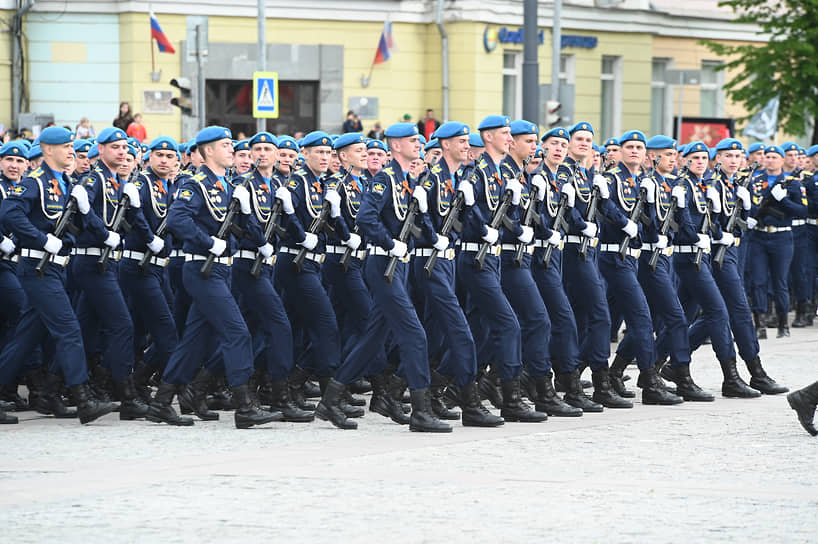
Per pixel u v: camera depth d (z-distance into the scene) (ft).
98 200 65.26
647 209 71.82
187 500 46.68
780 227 100.42
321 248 67.72
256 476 50.75
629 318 71.05
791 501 46.93
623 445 57.77
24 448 57.11
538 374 66.39
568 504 46.32
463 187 62.13
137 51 163.12
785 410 68.33
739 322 74.54
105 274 65.00
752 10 190.49
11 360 65.41
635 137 71.46
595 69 189.37
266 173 66.39
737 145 78.02
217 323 62.80
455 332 62.59
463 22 173.78
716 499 47.21
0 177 68.54
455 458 54.65
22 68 162.09
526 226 65.67
